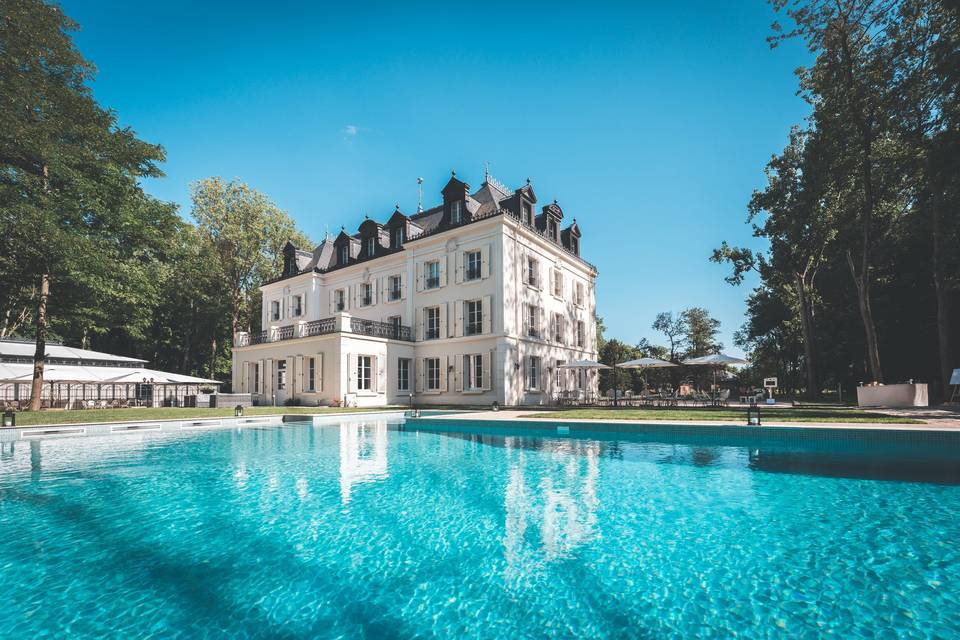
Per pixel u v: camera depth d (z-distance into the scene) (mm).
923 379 24891
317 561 3666
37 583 3277
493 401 20594
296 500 5473
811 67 17562
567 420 11492
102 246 16484
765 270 24062
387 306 25531
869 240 16172
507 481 6359
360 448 9508
